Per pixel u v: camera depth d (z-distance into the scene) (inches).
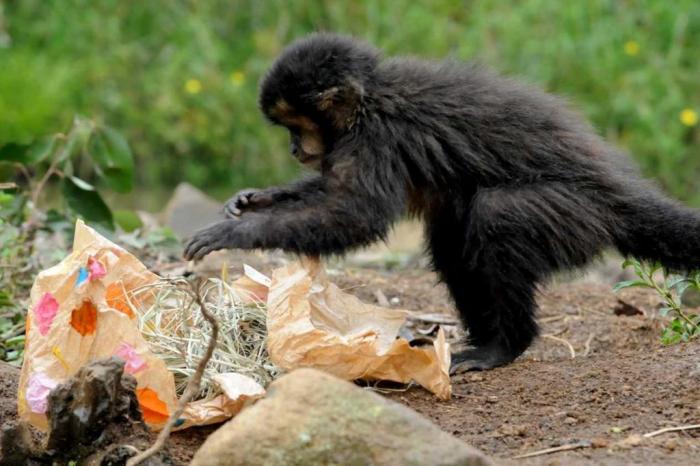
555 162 445.4
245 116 1048.2
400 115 447.5
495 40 1022.4
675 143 970.7
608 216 443.2
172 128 1040.8
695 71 1013.2
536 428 344.5
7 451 306.8
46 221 561.9
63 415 304.7
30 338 331.0
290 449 267.7
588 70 1004.6
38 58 1053.2
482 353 439.5
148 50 1084.5
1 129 983.0
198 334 371.6
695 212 448.1
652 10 1039.6
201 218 738.8
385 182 437.1
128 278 370.3
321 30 551.8
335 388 274.2
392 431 269.3
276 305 365.7
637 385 375.9
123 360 314.3
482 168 444.5
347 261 678.5
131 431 313.3
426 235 483.5
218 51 1058.7
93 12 1086.4
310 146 470.3
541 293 463.2
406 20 1037.8
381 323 389.7
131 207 1002.7
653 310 538.3
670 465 303.1
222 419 336.5
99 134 573.3
